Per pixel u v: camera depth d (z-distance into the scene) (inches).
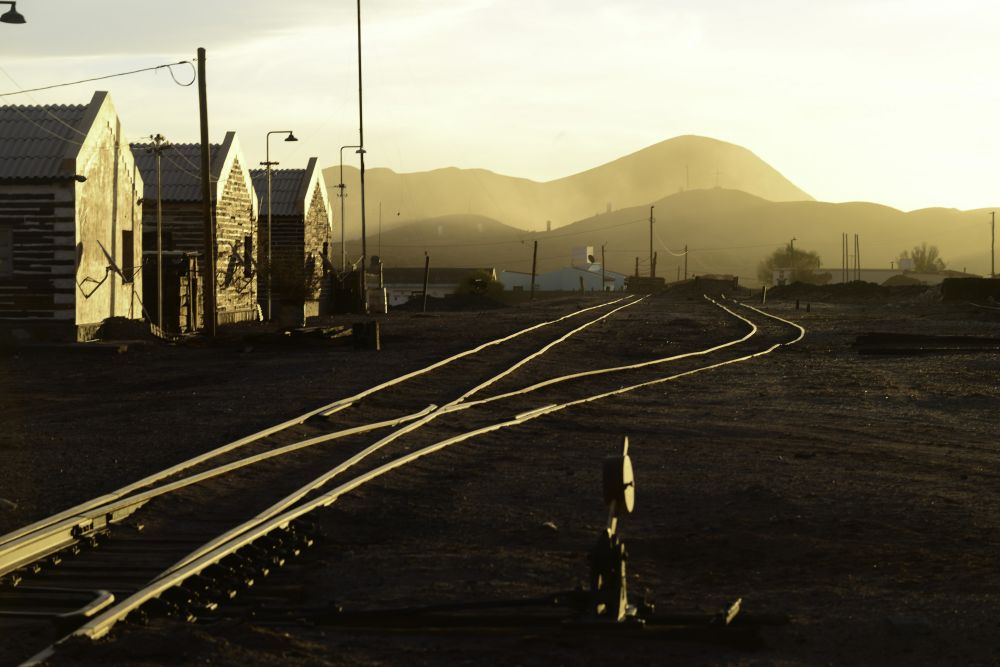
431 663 309.6
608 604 335.9
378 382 1107.9
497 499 569.0
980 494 581.9
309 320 2522.1
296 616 354.3
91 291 1604.3
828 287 4436.5
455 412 917.8
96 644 305.1
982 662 315.6
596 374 1278.3
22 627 340.8
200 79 1699.1
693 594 396.5
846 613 368.5
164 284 1894.7
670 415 933.8
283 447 682.8
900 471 655.8
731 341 1883.6
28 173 1529.3
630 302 4008.4
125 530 474.0
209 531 479.5
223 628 328.5
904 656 322.3
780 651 326.3
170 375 1216.2
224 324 2236.7
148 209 2154.3
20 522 484.1
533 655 316.8
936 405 1017.5
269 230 2470.5
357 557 448.1
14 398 1000.9
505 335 1930.4
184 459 653.3
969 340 1742.1
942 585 405.7
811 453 724.0
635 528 507.8
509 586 401.1
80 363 1362.0
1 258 1561.3
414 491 583.8
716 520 521.3
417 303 3747.5
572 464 679.7
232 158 2282.2
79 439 734.5
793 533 491.8
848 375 1291.8
